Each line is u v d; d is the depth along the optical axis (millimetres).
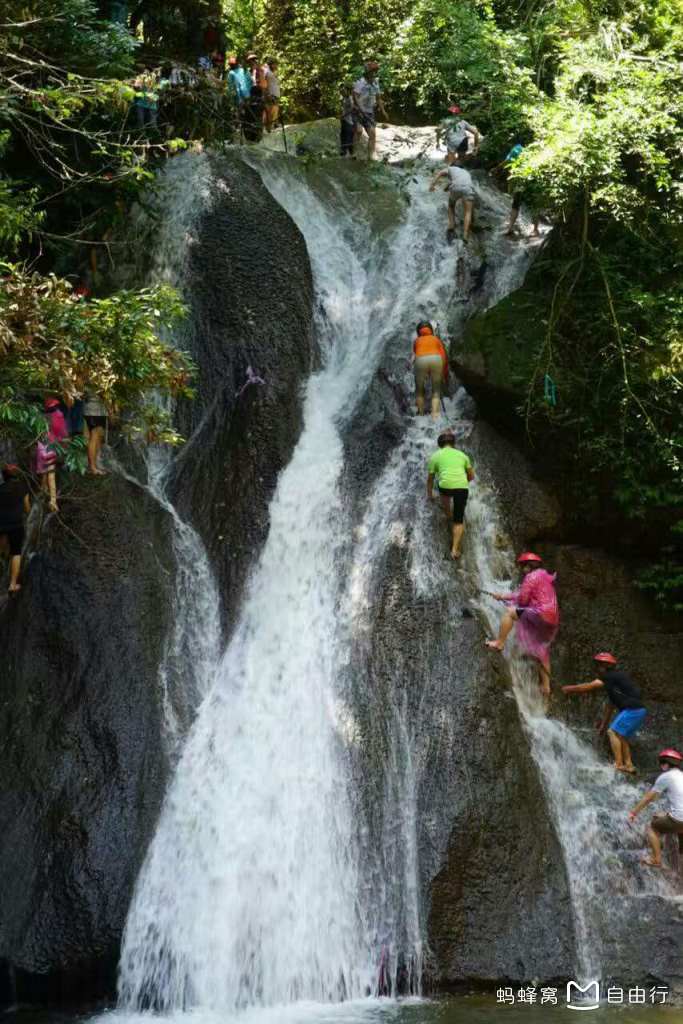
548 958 10805
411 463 14469
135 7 20156
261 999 10758
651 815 12109
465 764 11695
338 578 13539
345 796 11664
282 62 27453
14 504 13461
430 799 11492
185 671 13148
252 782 12016
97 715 12250
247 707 12703
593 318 14625
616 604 13984
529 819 11531
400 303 17109
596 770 12523
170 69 19328
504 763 11773
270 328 16141
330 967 10859
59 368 10852
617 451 14000
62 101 12312
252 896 11258
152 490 15062
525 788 11719
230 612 13664
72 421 15453
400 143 21750
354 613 13062
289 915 11133
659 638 13906
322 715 12352
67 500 14023
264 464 14789
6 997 10961
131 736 12141
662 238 14812
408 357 15961
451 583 13156
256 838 11586
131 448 15352
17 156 15758
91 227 15758
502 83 18016
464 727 11922
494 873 11164
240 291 16359
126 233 17391
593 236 15156
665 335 14266
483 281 17188
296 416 15492
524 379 14328
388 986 10766
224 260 16578
